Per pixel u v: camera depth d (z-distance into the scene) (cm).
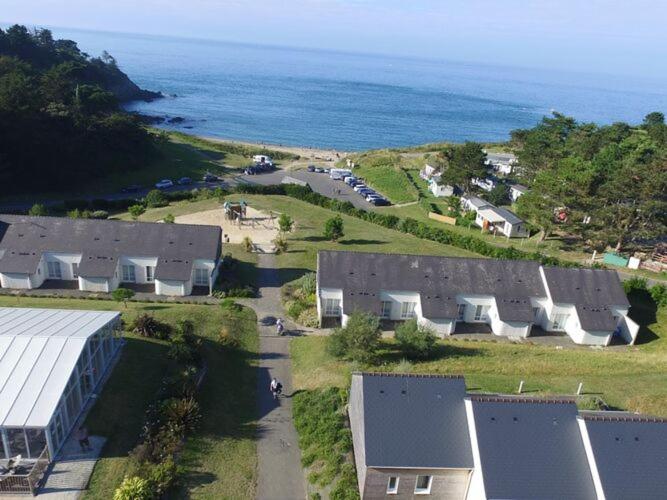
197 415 3519
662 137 11725
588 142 10906
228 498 2980
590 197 7588
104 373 3788
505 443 2861
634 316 6175
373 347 4538
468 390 3994
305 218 8962
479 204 9831
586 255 7756
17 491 2770
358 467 3116
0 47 18862
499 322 5675
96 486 2853
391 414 3028
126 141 12606
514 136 13875
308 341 5062
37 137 10475
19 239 6122
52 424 2955
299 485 3164
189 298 5956
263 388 4247
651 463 2788
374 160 14762
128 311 5116
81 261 5981
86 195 10875
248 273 6775
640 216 7438
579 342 5706
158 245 6181
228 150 15675
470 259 6025
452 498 2978
